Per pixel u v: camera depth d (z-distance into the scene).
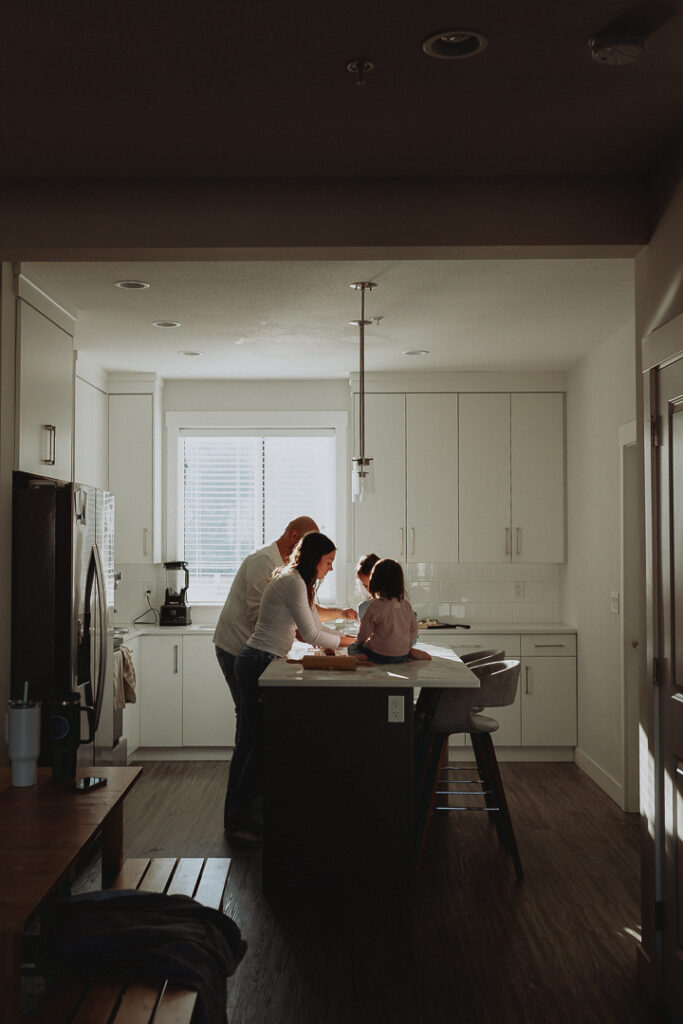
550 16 2.27
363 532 6.90
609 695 5.73
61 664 4.23
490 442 6.88
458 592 7.16
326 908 3.88
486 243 3.36
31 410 4.37
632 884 4.18
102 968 2.23
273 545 5.29
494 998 3.13
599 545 5.98
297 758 4.03
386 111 2.79
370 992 3.17
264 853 4.04
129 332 5.55
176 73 2.53
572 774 6.24
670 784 3.09
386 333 5.64
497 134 2.97
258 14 2.23
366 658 4.47
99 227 3.36
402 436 6.89
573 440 6.68
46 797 2.77
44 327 4.55
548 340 5.84
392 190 3.36
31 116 2.80
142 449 6.86
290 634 4.80
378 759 4.03
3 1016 1.95
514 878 4.25
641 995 3.17
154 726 6.60
